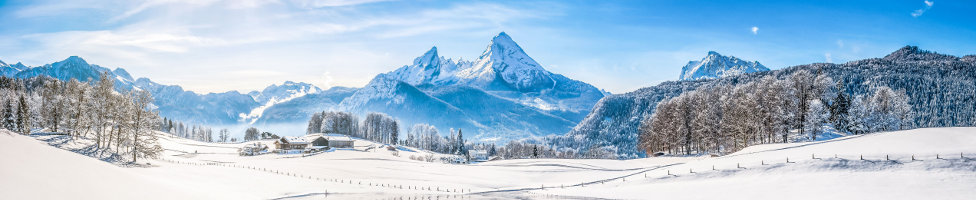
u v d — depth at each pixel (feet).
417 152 629.10
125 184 89.30
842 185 159.84
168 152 424.05
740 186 176.24
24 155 71.72
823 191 156.25
